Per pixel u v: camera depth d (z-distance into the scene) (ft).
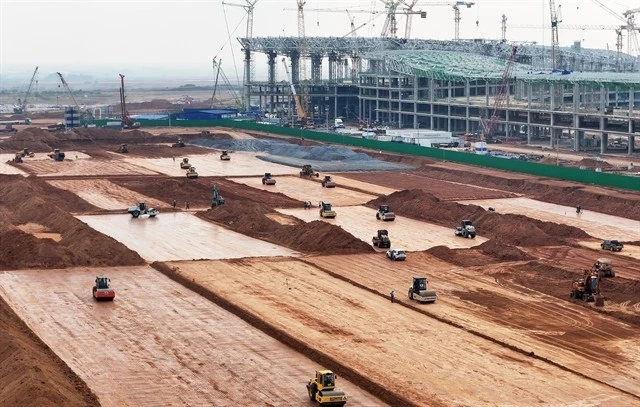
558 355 250.78
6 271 339.16
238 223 431.02
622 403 218.38
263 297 302.25
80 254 354.74
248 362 243.19
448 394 221.66
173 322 277.03
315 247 379.14
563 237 412.98
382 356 246.88
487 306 296.30
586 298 302.45
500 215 429.38
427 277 332.80
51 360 240.94
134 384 227.81
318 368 239.09
